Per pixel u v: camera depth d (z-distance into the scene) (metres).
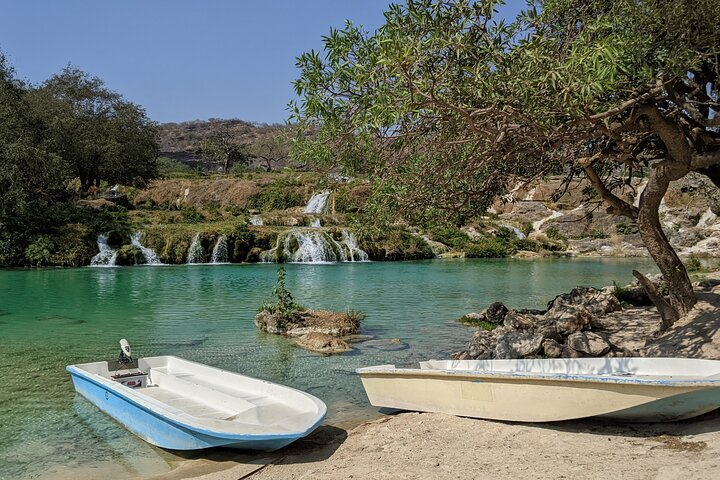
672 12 6.74
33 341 12.10
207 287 22.20
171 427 6.14
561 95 6.32
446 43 6.36
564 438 5.79
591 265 33.91
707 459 4.85
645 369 6.86
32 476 5.67
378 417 7.33
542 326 9.66
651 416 5.83
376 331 13.34
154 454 6.20
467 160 7.84
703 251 37.50
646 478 4.61
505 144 7.98
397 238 39.56
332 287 22.52
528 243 43.44
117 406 7.09
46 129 39.00
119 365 8.40
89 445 6.46
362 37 6.82
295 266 32.66
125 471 5.77
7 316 15.28
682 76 7.13
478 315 14.67
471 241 42.88
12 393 8.35
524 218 49.69
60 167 34.97
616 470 4.83
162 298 18.97
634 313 11.08
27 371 9.62
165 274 27.38
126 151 50.34
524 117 6.67
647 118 7.86
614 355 8.58
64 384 8.83
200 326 13.80
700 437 5.48
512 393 6.31
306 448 6.25
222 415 6.73
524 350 8.96
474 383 6.58
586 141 9.24
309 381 9.07
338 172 7.98
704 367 6.57
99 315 15.45
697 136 8.77
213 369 7.92
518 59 6.49
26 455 6.18
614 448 5.40
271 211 50.12
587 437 5.78
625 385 5.63
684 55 6.69
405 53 5.80
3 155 31.62
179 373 8.36
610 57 5.74
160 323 14.22
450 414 6.82
